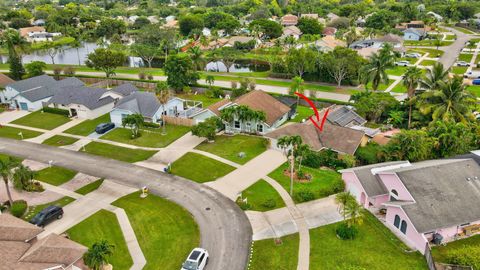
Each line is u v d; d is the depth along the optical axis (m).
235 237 40.84
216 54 126.69
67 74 111.25
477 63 112.50
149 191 49.97
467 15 191.38
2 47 153.75
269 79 107.62
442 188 41.34
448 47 138.62
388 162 50.62
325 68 100.69
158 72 117.75
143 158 59.38
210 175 53.75
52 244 35.38
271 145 61.53
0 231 36.03
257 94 73.75
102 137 67.75
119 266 36.97
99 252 33.72
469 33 165.62
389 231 41.19
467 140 54.84
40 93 84.94
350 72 94.94
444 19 192.75
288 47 146.75
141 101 75.19
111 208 46.50
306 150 51.66
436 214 38.88
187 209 45.88
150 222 43.69
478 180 42.78
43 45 154.50
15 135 69.62
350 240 39.97
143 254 38.62
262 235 41.12
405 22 180.88
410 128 66.81
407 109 70.44
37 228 38.22
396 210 40.56
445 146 54.22
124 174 54.59
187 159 58.41
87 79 107.88
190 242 40.16
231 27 177.88
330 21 198.62
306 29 172.50
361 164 57.03
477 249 35.75
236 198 48.09
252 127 67.69
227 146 62.78
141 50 124.44
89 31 187.50
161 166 56.66
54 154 61.44
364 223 42.66
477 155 48.50
